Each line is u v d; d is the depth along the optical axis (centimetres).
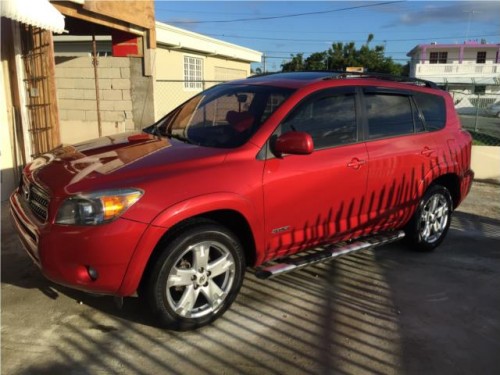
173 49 1873
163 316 341
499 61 5934
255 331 362
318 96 422
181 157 359
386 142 466
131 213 316
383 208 471
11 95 720
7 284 421
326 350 341
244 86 455
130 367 314
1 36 694
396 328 375
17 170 736
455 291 447
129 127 1337
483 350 350
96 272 316
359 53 5869
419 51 6125
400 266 503
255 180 366
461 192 566
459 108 2047
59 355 324
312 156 404
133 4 1100
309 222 410
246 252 390
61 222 319
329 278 464
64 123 1384
